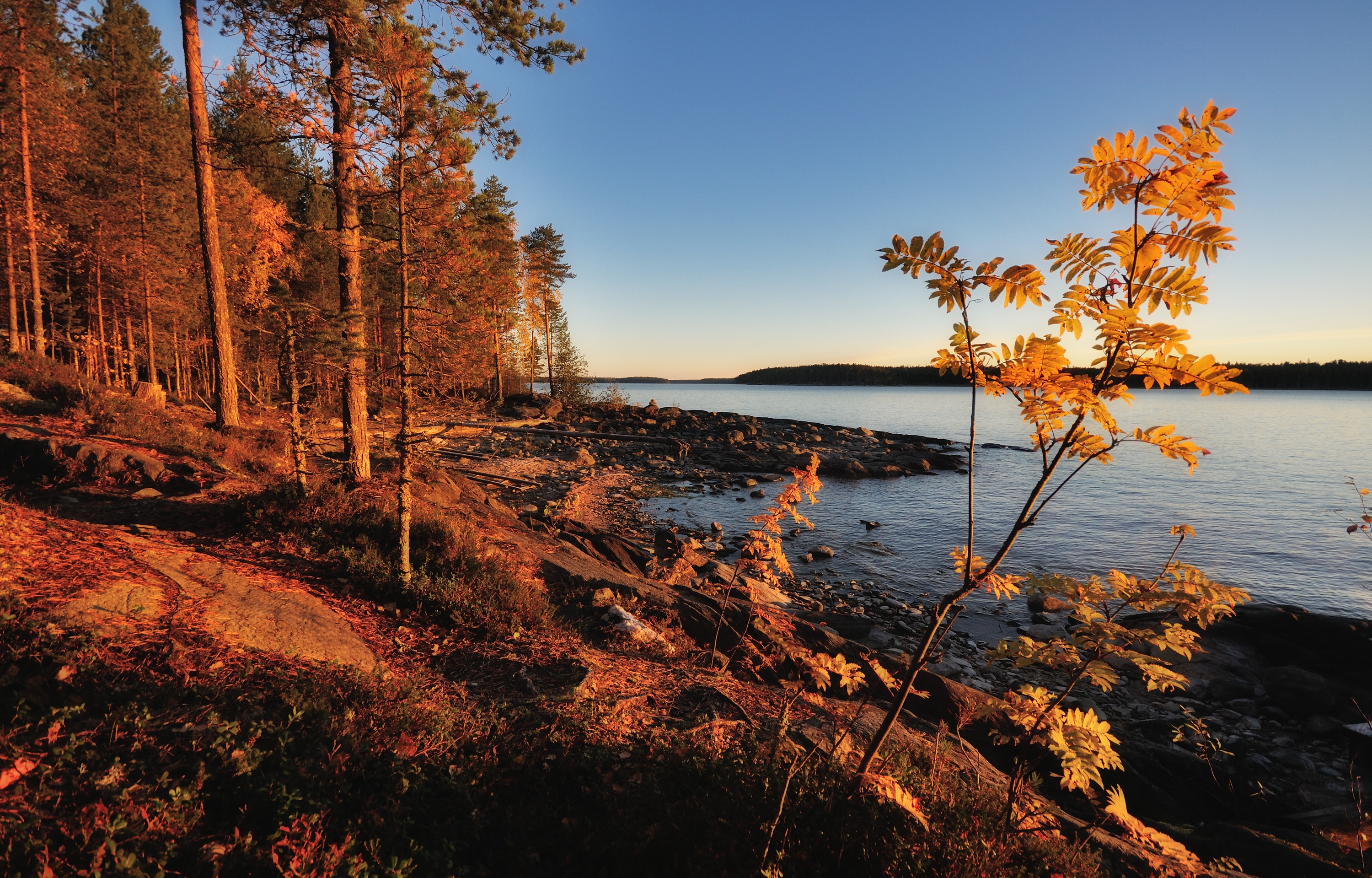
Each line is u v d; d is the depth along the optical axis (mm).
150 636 5125
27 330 31250
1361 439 64375
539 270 57281
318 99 9727
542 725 5223
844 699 7922
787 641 8828
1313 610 16406
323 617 6691
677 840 3652
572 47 12109
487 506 16500
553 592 10133
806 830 3514
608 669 7074
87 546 6684
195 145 15367
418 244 8281
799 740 5785
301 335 8859
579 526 17656
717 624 9562
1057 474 39000
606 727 5453
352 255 10562
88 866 2799
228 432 16047
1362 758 9539
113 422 13852
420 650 6793
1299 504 30109
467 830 3930
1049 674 12102
